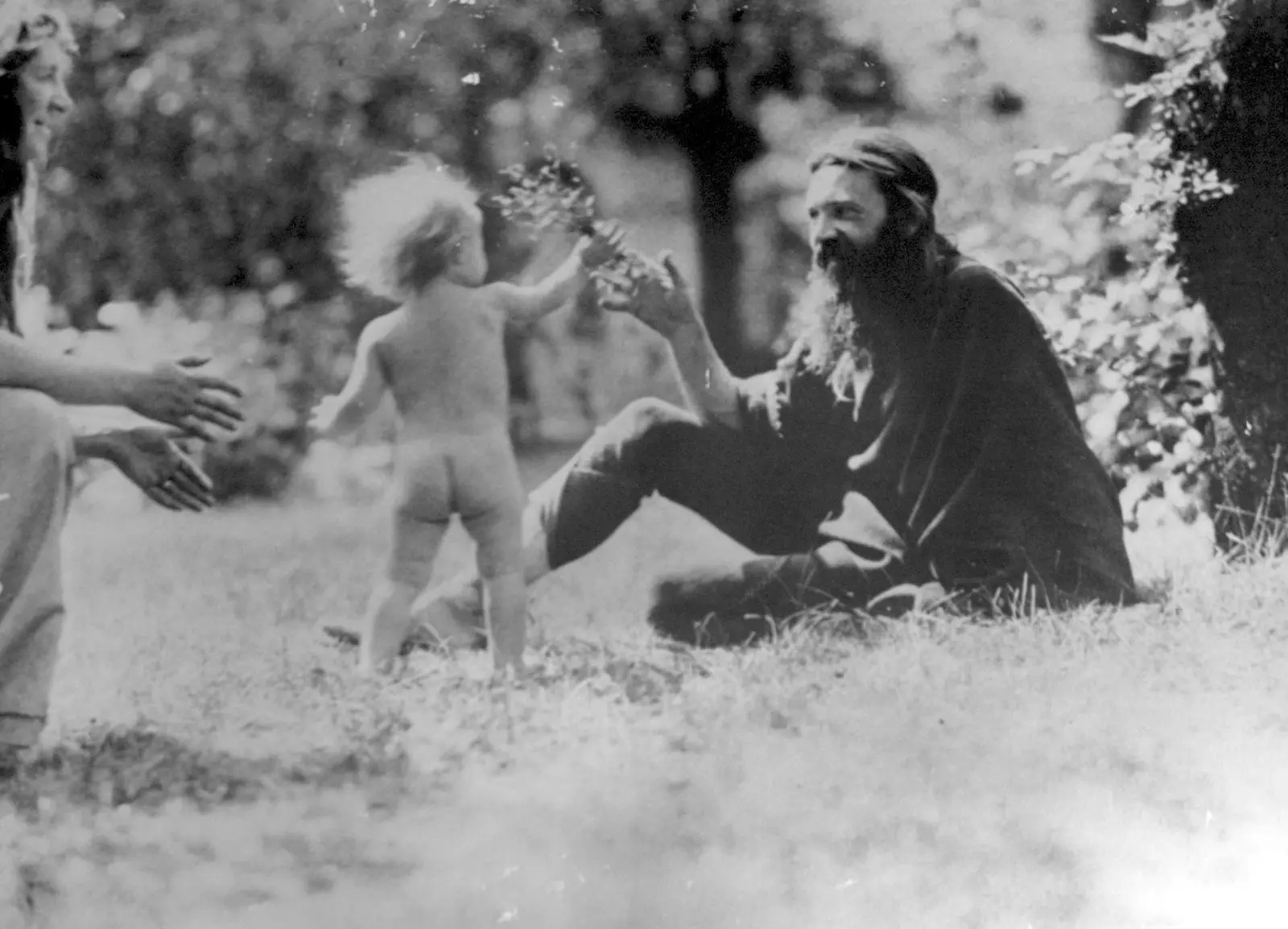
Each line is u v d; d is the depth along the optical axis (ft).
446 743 30.27
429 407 33.99
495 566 33.94
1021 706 31.01
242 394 30.94
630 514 35.45
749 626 34.96
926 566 35.53
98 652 32.91
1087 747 29.07
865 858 25.08
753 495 35.60
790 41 36.73
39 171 32.22
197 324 38.75
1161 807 26.76
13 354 29.43
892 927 23.06
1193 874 24.67
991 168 36.81
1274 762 28.43
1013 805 26.81
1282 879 24.50
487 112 37.40
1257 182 37.45
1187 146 37.11
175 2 38.68
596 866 24.95
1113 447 36.83
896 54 36.70
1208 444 36.83
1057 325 36.88
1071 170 36.88
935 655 33.30
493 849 25.55
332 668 33.45
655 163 36.68
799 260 36.22
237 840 25.80
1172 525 36.68
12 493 28.07
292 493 36.04
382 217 34.32
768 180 36.47
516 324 35.65
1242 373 36.99
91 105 39.14
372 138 38.42
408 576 34.01
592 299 35.99
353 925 22.95
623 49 37.17
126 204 39.11
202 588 34.27
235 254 38.86
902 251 35.88
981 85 36.83
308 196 38.86
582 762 29.25
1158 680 31.76
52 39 31.37
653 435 35.58
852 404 35.76
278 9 38.52
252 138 38.86
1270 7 37.40
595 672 33.37
